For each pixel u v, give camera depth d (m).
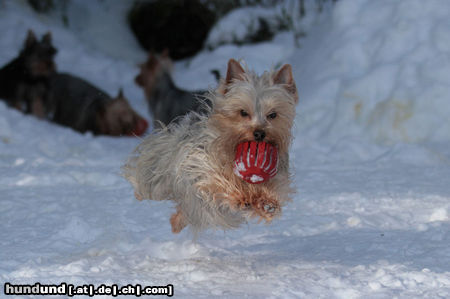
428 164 12.17
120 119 15.62
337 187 10.13
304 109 15.26
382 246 6.56
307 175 11.20
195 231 6.44
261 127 5.66
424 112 13.93
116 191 9.85
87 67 21.88
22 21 23.20
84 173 10.92
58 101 16.19
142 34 23.75
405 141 13.87
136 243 6.96
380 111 14.35
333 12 17.88
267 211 5.71
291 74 6.08
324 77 16.16
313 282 5.34
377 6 16.95
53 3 25.03
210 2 22.78
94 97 16.16
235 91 5.77
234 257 6.43
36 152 13.52
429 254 6.17
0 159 12.49
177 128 6.71
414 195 9.38
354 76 15.64
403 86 14.39
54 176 10.73
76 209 8.63
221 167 5.89
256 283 5.34
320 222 7.94
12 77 16.30
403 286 5.16
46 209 8.62
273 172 5.66
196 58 21.50
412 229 7.41
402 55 15.42
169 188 6.71
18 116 15.99
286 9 21.69
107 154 13.59
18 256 6.35
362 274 5.56
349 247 6.61
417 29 15.66
